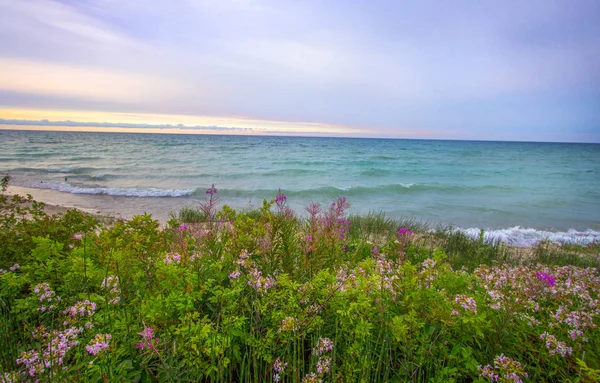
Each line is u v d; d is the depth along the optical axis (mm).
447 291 3129
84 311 2500
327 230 4043
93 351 2021
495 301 2893
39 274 3074
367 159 46656
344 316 2543
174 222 4152
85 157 38438
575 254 8555
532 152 83688
